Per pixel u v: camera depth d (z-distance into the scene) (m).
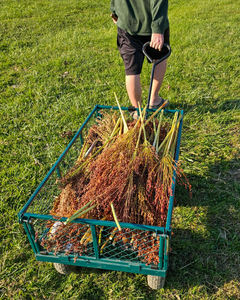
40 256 2.00
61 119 4.20
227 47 6.03
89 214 2.01
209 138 3.64
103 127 2.79
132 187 2.02
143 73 5.23
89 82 5.12
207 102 4.40
